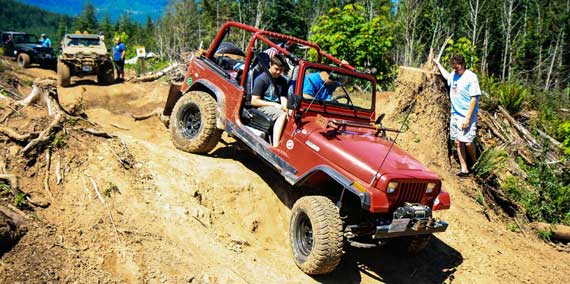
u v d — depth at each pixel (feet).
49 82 18.53
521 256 22.36
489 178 26.32
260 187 20.25
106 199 15.72
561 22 90.33
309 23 102.37
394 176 15.56
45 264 12.73
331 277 17.52
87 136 17.83
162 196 17.17
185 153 21.29
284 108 18.90
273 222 19.58
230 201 19.15
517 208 26.30
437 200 17.20
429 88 26.73
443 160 25.96
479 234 22.63
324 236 15.76
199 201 18.25
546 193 27.48
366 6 67.77
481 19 83.97
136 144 19.47
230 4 104.53
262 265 16.61
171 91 25.16
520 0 93.71
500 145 29.81
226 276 15.03
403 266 19.94
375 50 36.65
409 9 56.90
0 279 11.87
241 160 22.41
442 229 16.66
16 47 64.85
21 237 13.01
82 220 14.64
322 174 17.43
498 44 88.38
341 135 18.15
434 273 20.01
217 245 16.47
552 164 29.78
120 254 14.06
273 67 19.94
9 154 15.51
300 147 17.95
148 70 69.10
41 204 14.44
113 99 39.96
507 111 33.40
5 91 21.99
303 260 16.80
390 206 16.02
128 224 15.19
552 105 39.11
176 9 114.93
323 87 18.85
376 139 18.85
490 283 20.08
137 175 17.47
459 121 25.36
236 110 20.63
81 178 16.01
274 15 95.50
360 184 15.65
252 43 20.66
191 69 23.77
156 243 14.98
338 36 35.96
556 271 22.03
